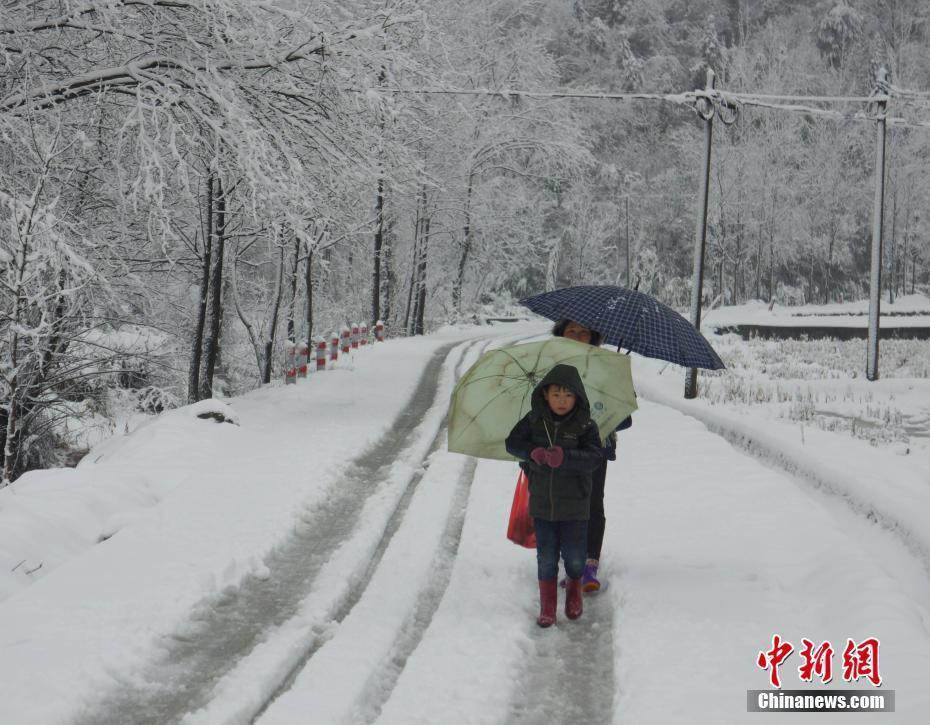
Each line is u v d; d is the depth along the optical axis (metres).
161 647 4.90
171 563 6.17
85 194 13.77
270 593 5.85
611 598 5.77
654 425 13.03
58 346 10.77
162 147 12.66
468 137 39.97
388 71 14.46
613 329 5.88
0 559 6.29
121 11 12.13
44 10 12.73
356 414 13.70
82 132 11.11
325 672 4.53
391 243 39.34
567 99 43.72
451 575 6.23
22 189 12.51
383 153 15.42
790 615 5.27
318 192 15.05
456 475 9.46
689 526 7.31
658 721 3.92
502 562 6.47
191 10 13.02
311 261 24.67
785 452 11.30
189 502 7.90
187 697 4.33
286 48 13.88
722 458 10.26
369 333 30.03
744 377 23.05
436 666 4.64
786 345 34.81
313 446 10.76
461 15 31.69
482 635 5.08
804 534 6.97
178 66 12.91
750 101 18.52
